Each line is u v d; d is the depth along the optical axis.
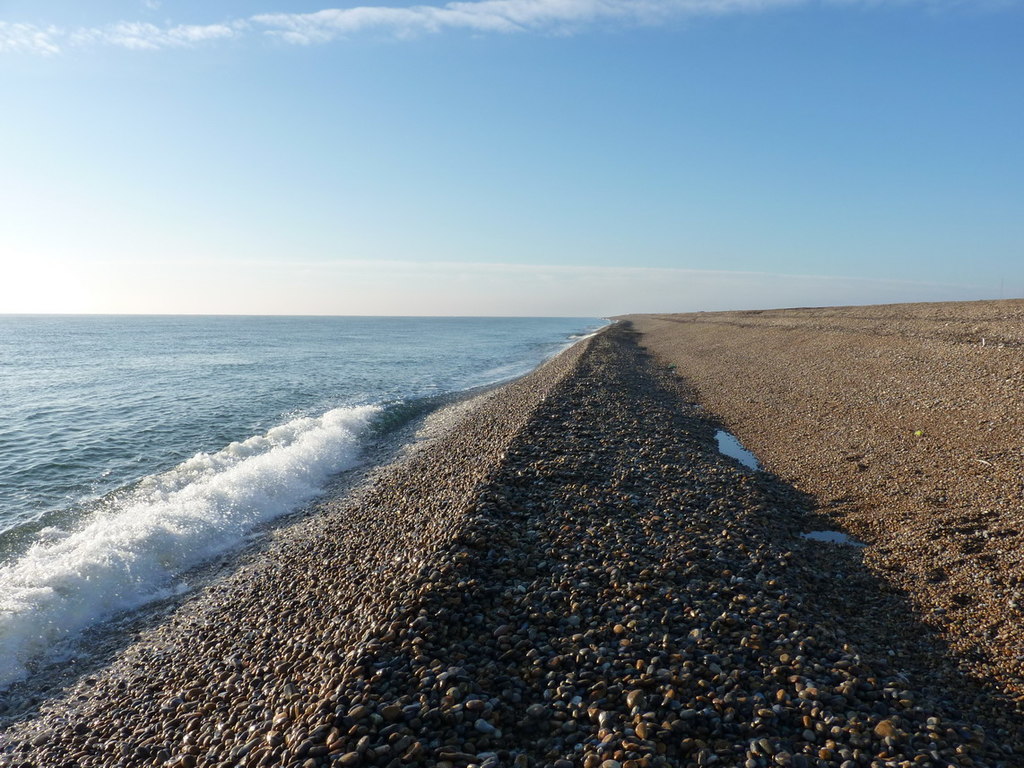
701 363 40.62
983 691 6.69
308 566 11.55
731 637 7.29
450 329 183.62
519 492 12.95
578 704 6.07
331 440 22.66
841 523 12.04
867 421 18.95
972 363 22.73
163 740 6.80
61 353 70.69
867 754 5.35
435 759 5.32
